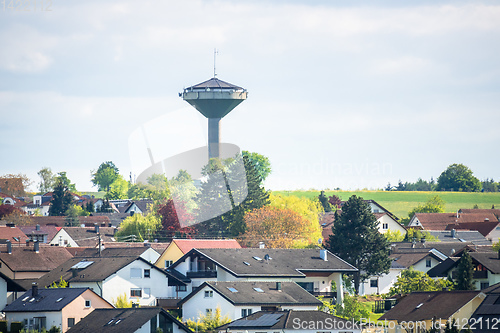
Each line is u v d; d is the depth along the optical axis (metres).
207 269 130.50
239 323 98.44
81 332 98.50
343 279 139.38
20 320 110.06
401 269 155.50
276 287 118.81
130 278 123.94
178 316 117.06
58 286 123.12
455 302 102.12
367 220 151.38
